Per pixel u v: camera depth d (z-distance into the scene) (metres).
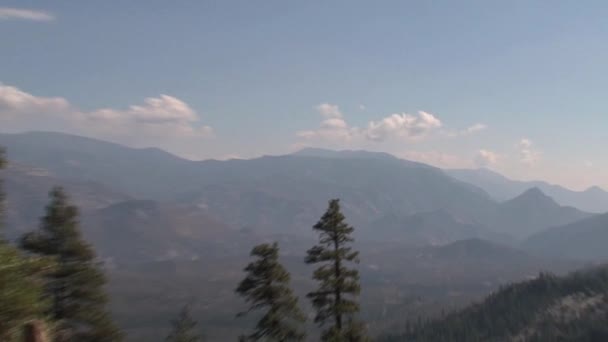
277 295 28.94
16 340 9.12
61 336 12.24
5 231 11.56
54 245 22.78
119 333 23.81
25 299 9.41
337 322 30.50
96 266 24.08
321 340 29.78
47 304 10.46
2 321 9.05
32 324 9.00
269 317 28.31
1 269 9.36
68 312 22.02
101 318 23.17
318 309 30.44
